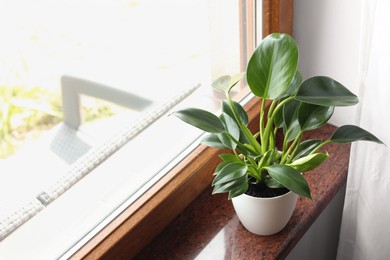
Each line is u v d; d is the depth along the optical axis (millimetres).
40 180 929
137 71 1084
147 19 1059
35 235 859
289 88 774
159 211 913
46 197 920
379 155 934
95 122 1028
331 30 1048
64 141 968
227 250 908
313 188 1021
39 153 927
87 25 949
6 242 847
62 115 958
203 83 1148
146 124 1083
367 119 931
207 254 905
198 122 742
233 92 1117
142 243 909
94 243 833
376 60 854
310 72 1150
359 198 1027
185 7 1092
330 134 1148
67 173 962
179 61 1131
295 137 816
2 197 893
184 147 1023
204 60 1150
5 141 879
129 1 1014
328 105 719
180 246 924
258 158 833
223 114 844
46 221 886
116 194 929
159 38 1091
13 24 810
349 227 1110
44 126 930
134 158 1006
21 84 861
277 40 674
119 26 1018
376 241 1038
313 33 1084
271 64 680
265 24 1056
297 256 1098
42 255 825
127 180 958
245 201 840
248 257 891
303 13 1075
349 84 1089
